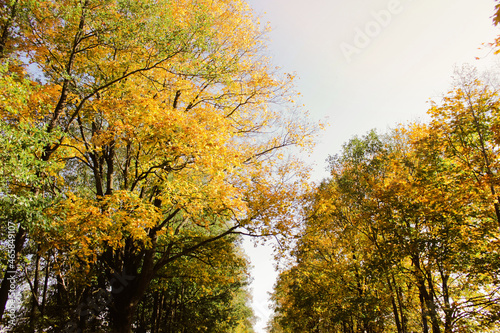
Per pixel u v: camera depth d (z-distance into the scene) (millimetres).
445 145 11453
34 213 7031
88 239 8023
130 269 11984
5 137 6352
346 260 17078
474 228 10797
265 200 11609
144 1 8328
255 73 12672
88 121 10508
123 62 9797
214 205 10211
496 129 9617
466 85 10914
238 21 12125
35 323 11531
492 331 10438
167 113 9102
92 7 8484
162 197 9641
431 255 10844
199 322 19578
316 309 18578
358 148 16359
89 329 12734
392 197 12406
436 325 11242
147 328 21609
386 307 15156
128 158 12469
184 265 14094
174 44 8875
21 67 8633
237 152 10883
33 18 8453
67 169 16281
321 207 13352
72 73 10250
